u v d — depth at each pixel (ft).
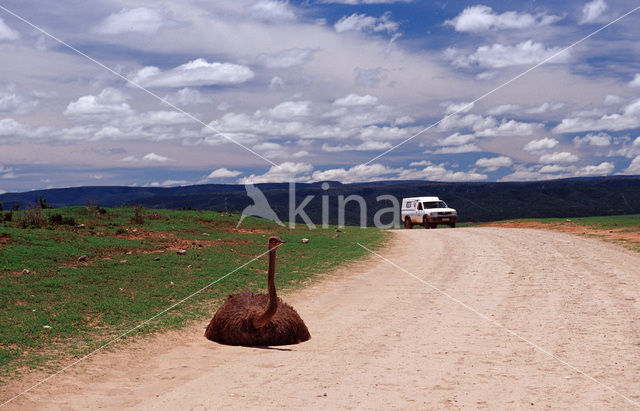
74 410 20.11
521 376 24.68
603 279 53.88
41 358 26.48
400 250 85.20
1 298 39.37
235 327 30.53
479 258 73.72
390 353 28.86
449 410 20.27
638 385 23.30
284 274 58.90
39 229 71.92
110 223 87.45
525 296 46.57
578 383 23.59
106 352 28.17
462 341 31.58
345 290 51.21
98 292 43.47
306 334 32.24
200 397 21.70
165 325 34.58
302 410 20.25
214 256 67.46
